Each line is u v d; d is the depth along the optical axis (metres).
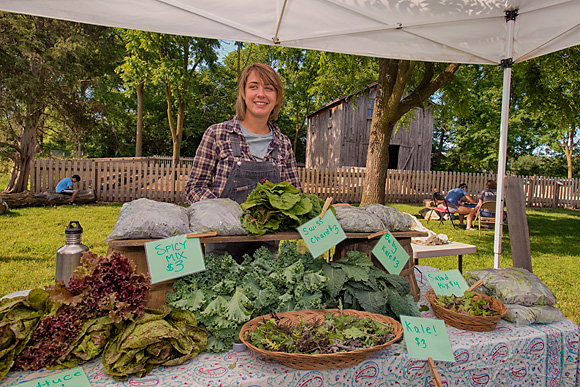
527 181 15.20
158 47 12.80
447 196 9.20
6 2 2.12
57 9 2.23
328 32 2.81
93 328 1.21
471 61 3.17
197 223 1.55
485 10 2.63
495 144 25.97
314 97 29.12
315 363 1.23
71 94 11.45
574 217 12.52
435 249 3.18
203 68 27.44
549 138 25.69
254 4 2.48
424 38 2.95
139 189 11.53
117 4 2.28
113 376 1.18
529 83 7.93
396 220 1.94
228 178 2.04
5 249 5.73
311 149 22.50
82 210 9.53
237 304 1.41
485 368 1.52
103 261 1.28
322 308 1.56
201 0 2.38
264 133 2.14
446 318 1.70
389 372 1.36
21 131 10.68
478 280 1.99
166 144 30.84
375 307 1.60
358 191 13.34
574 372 1.73
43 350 1.16
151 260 1.35
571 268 6.13
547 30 2.67
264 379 1.20
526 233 2.32
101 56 12.79
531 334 1.62
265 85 1.96
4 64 9.95
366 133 18.23
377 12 2.64
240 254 1.92
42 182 10.96
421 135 17.98
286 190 1.73
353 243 1.86
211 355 1.35
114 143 16.06
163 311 1.38
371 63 8.84
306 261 1.66
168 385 1.15
